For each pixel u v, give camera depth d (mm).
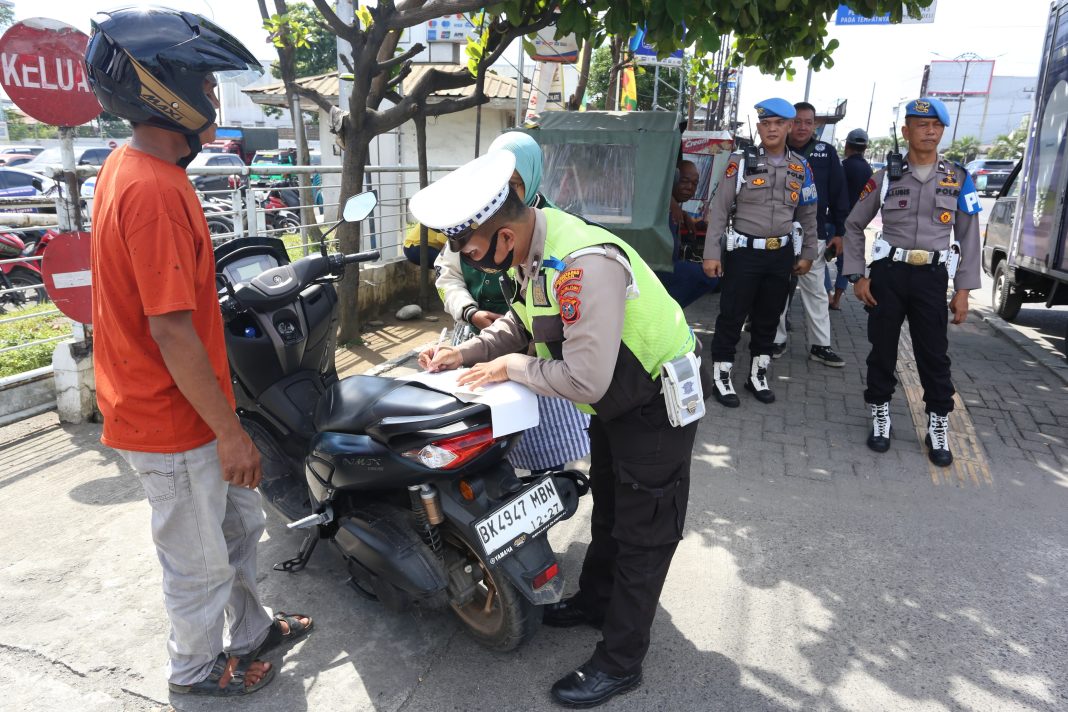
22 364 5559
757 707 2389
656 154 5641
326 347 3426
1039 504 3791
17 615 2760
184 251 1880
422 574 2408
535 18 5590
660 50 5176
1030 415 5020
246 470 2072
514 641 2451
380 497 2691
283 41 7047
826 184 5945
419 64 11047
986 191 27891
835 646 2686
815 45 6059
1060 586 3070
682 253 7398
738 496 3857
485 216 1907
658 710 2369
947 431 4617
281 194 15617
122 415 1997
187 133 1938
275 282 3113
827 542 3408
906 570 3182
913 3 5613
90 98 4062
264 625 2502
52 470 3881
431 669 2551
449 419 2236
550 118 5996
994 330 7500
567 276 1968
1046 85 6875
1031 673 2551
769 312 5168
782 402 5301
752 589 3033
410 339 6672
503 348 2572
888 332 4250
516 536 2334
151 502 2096
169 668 2367
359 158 5805
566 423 2859
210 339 2055
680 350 2178
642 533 2260
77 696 2391
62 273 4176
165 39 1799
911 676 2533
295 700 2396
